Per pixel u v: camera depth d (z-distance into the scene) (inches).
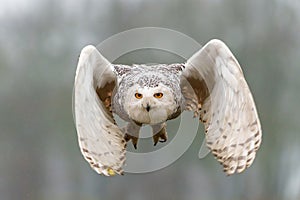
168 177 2743.6
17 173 2834.6
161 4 2657.5
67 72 2856.8
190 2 2650.1
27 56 2898.6
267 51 2874.0
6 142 2847.0
